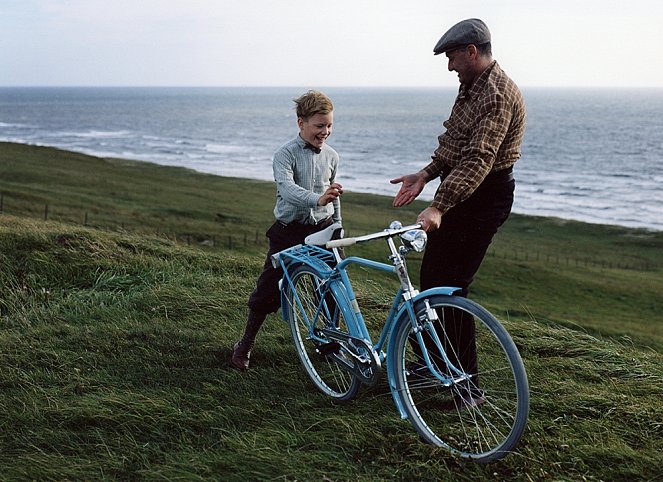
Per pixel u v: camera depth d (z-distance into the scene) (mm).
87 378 3859
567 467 2965
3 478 2805
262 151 140500
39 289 5895
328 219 4074
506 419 3375
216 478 2822
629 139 179375
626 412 3477
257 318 4090
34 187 56781
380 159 129500
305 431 3248
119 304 5406
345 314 3523
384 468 2918
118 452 3059
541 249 55344
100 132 184875
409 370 3490
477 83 3367
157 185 71500
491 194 3430
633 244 58969
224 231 45500
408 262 33875
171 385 3812
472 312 2961
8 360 4145
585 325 32375
